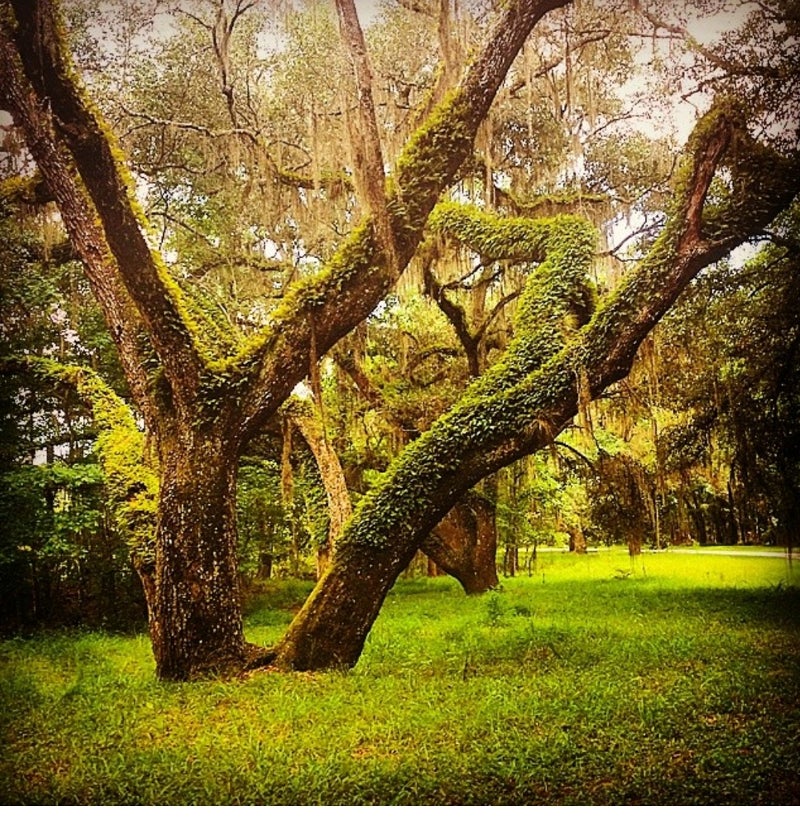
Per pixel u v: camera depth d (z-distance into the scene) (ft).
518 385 33.63
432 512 33.14
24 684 31.30
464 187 54.70
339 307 32.68
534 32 40.47
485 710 24.90
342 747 22.24
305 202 47.16
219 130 46.26
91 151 27.71
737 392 54.85
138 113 48.11
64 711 27.07
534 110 52.16
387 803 18.69
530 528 80.18
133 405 55.52
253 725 24.63
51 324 52.47
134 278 30.14
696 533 100.89
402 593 69.87
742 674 28.30
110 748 22.84
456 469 33.12
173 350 31.12
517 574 87.81
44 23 26.23
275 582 75.20
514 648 35.70
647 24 46.91
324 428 42.47
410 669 31.96
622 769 19.84
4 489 46.34
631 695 26.20
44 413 53.72
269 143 47.60
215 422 31.53
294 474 57.98
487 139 42.70
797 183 32.42
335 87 44.78
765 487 55.36
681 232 32.78
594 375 33.17
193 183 51.19
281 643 32.68
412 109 40.68
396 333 65.67
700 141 32.86
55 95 26.86
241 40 48.06
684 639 35.96
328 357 56.13
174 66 48.57
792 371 53.06
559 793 18.83
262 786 19.62
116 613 54.39
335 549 33.22
